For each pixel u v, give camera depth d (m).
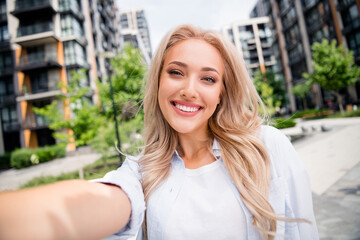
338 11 21.50
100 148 8.96
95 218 0.45
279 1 31.28
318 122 16.83
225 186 0.91
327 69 18.86
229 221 0.84
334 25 22.06
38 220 0.35
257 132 1.05
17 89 19.08
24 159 15.41
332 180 3.93
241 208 0.87
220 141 1.01
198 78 0.92
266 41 49.69
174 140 1.06
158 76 1.14
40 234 0.35
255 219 0.85
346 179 3.85
